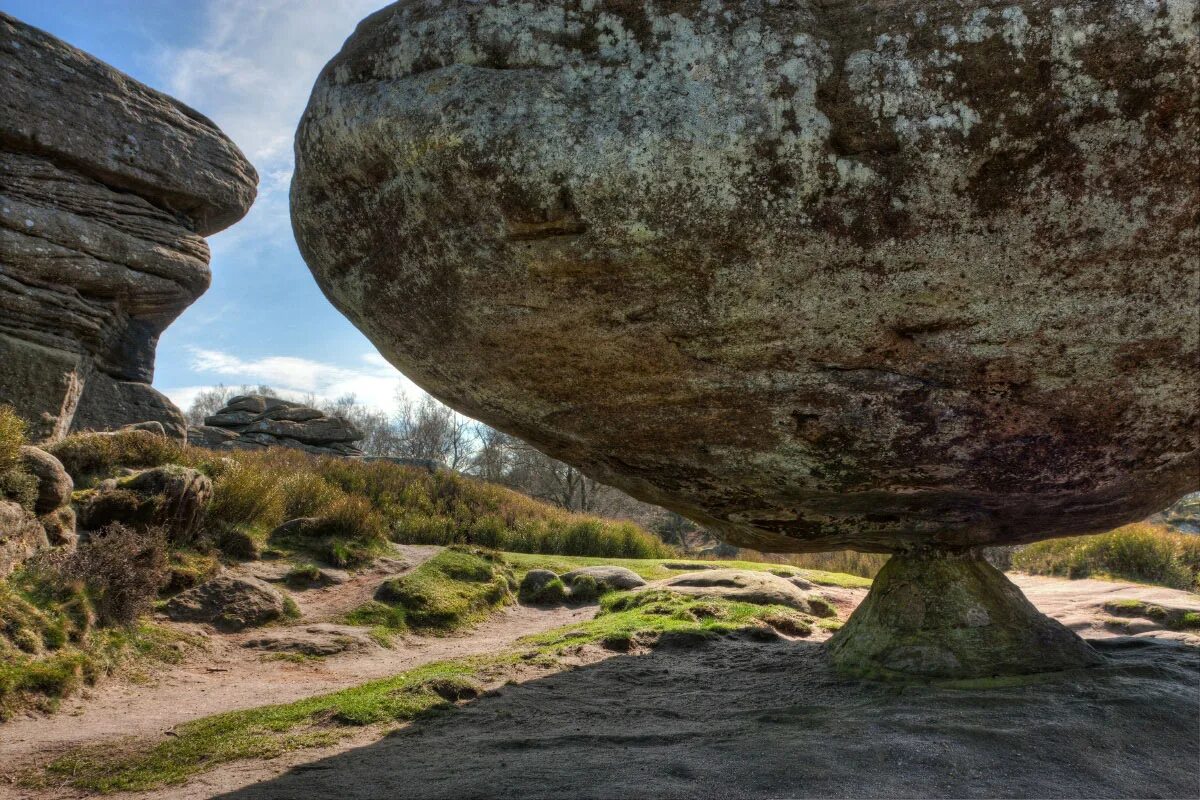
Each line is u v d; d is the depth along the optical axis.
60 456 7.59
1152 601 5.13
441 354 2.97
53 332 10.41
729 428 2.84
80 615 4.77
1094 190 2.20
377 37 2.64
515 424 3.22
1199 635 4.46
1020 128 2.17
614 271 2.45
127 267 11.24
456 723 3.09
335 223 2.87
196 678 4.84
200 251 12.27
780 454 2.90
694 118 2.27
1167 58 2.09
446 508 13.77
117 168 11.16
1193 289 2.32
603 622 5.50
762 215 2.30
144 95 11.64
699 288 2.44
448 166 2.44
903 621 3.78
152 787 2.62
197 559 6.58
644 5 2.35
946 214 2.26
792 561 15.02
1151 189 2.20
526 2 2.43
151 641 5.15
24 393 9.90
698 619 5.38
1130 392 2.55
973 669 3.49
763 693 3.47
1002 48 2.16
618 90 2.33
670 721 3.04
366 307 2.99
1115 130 2.15
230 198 12.57
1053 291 2.33
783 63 2.27
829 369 2.57
